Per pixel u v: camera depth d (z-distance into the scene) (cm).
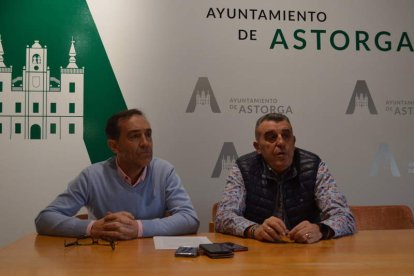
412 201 303
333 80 301
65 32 282
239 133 291
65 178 277
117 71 284
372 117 303
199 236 161
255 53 296
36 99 277
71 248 132
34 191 275
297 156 204
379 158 301
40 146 277
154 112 286
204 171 288
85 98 281
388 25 308
